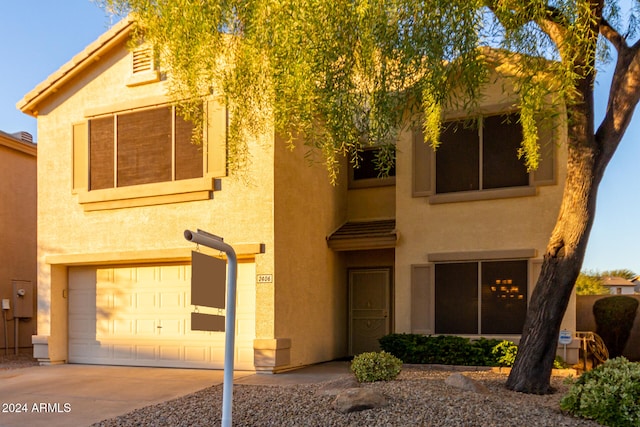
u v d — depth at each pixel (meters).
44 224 12.48
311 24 6.32
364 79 7.05
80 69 12.31
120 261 11.84
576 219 7.96
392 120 7.15
